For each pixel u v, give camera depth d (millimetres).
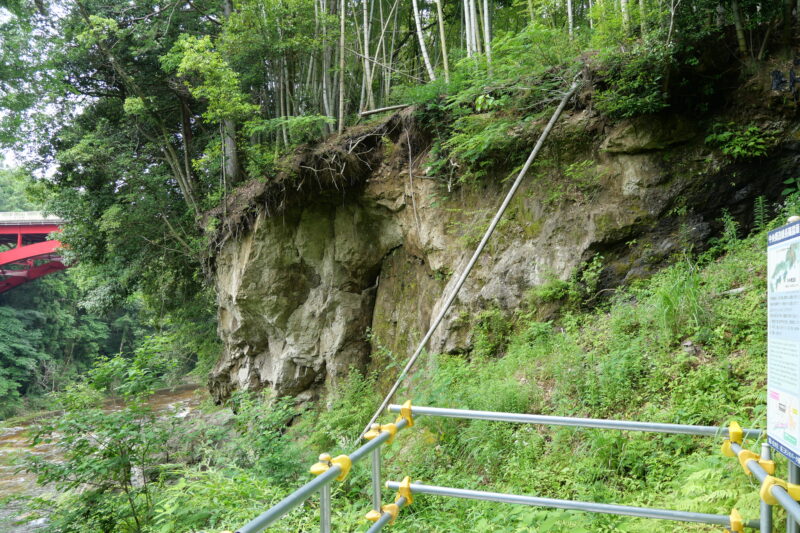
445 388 5668
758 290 4863
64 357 34750
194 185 13727
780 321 2016
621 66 6465
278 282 10422
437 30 13477
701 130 6359
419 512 3977
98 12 12570
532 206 7281
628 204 6578
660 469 3572
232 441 6203
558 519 3127
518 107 7406
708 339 4562
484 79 7738
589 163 6852
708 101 6293
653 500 3250
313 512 4184
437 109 8422
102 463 5527
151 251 13945
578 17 10406
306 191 9875
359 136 9500
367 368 9852
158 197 13375
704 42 6082
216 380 13250
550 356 5715
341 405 8352
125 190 13688
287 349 10680
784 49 5969
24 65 12664
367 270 10141
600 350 5383
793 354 1877
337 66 11836
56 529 5707
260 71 11594
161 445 6230
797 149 5895
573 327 6059
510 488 3986
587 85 6855
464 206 8188
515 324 7027
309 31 11188
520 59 7633
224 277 11883
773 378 2086
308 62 12414
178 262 14359
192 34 13172
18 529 7766
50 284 34094
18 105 12805
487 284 7402
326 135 10906
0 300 32469
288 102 11570
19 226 29328
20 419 21766
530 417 2502
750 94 6070
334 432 6793
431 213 8492
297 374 10547
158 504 4652
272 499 4480
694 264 6008
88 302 15977
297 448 5891
